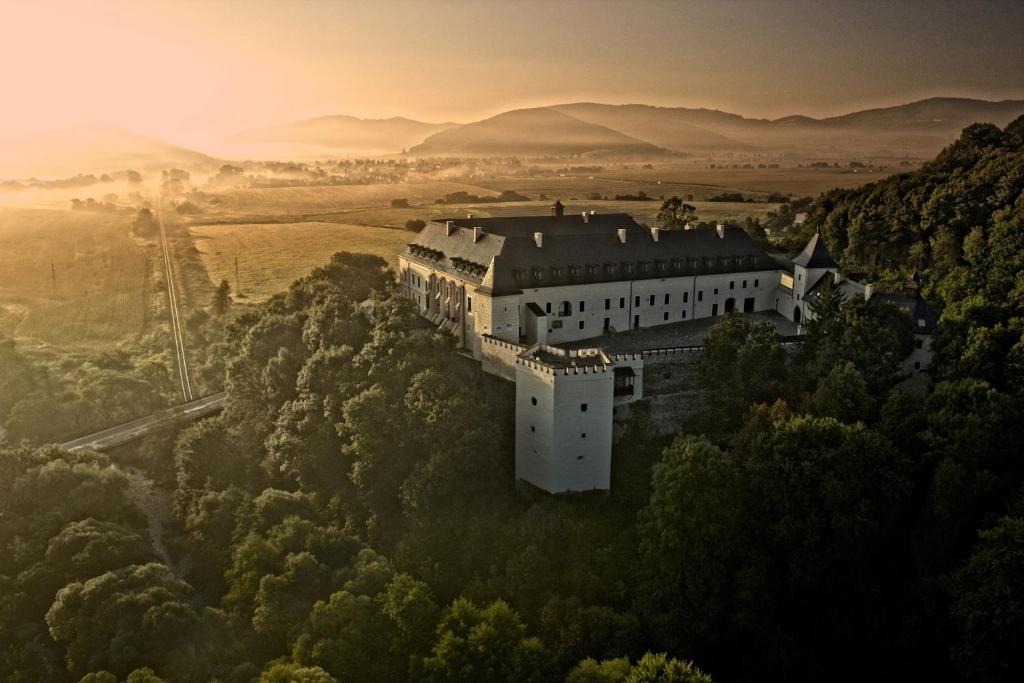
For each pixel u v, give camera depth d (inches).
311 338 5241.1
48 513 3912.4
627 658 3014.3
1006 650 3080.7
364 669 3100.4
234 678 3031.5
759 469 3661.4
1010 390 4141.2
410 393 4170.8
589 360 3949.3
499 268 4840.1
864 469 3686.0
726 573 3494.1
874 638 3523.6
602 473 3934.5
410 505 3887.8
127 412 5792.3
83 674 3056.1
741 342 4382.4
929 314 4616.1
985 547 3321.9
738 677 3361.2
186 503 4355.3
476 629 3095.5
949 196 6929.1
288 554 3570.4
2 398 5851.4
